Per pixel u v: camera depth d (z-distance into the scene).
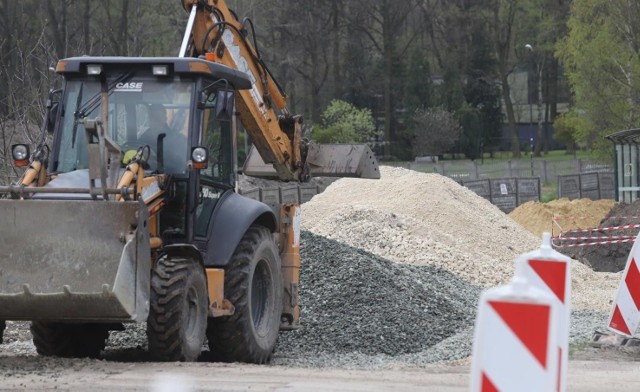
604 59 112.19
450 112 155.62
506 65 157.38
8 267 18.45
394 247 39.91
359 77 149.75
